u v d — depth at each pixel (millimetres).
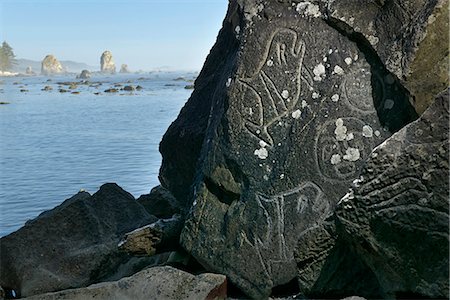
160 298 4922
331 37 5477
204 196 5586
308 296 4758
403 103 5172
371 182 4168
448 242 3975
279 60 5551
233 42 6266
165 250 5934
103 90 58719
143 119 26578
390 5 5195
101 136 20594
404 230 4102
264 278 5148
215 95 6105
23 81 102688
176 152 7016
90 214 6613
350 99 5293
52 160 15773
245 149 5457
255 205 5293
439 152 3996
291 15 5625
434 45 4914
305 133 5297
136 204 6953
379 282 4395
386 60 5133
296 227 5148
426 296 4109
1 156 16734
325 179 5176
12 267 6191
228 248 5316
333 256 4645
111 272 6363
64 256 6293
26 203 11133
